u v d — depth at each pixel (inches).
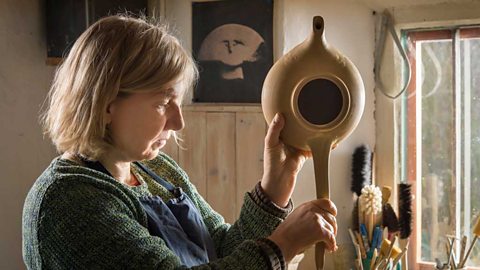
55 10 62.4
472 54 58.9
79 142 34.0
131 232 31.4
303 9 58.2
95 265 30.7
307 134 32.5
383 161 63.3
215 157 60.6
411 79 61.6
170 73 32.7
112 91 32.3
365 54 62.2
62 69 34.7
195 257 37.0
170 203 38.1
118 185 33.9
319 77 32.1
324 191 32.8
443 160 61.1
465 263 55.7
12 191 63.3
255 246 31.0
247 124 58.6
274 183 36.6
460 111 59.9
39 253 31.8
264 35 57.8
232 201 60.1
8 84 61.9
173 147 62.8
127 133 33.4
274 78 33.0
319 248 33.0
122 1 61.7
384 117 62.9
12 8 61.6
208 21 60.4
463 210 60.4
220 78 60.3
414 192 62.1
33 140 64.6
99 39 33.0
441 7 58.8
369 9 61.8
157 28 34.3
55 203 31.7
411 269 62.4
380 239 57.8
